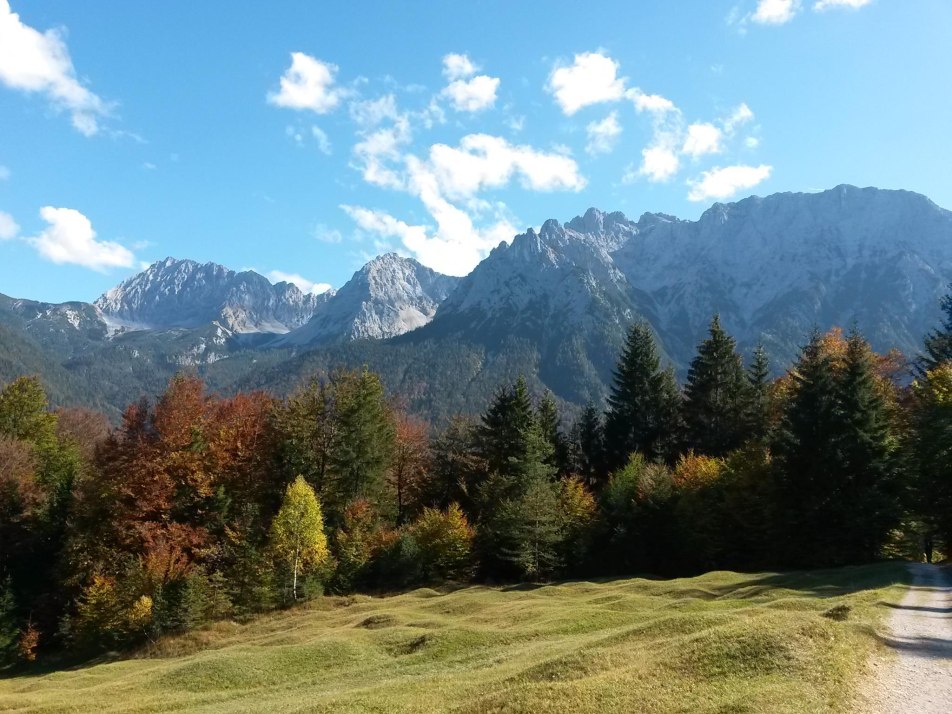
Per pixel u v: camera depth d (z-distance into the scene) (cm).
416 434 7956
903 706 1380
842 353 6756
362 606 4834
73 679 3666
